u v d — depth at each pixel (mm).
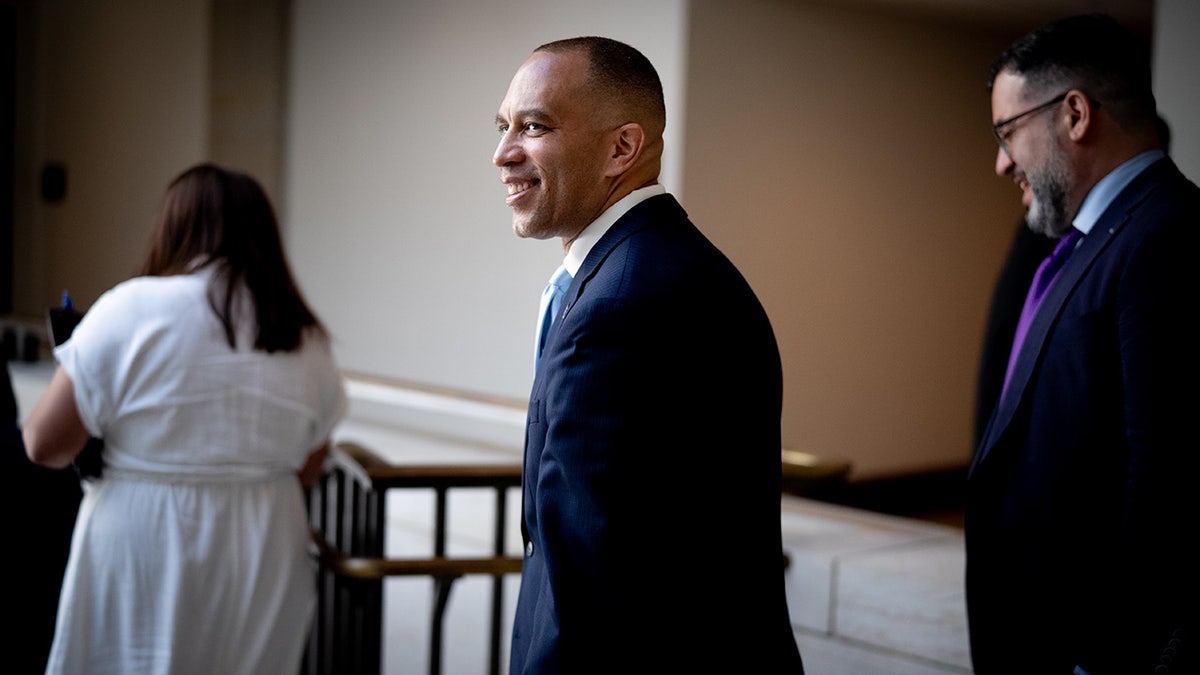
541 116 1564
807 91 6094
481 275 5637
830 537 3193
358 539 3055
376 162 6086
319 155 6367
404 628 3959
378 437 5203
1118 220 1833
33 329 5820
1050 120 1933
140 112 6676
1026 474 1894
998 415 1963
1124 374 1749
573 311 1505
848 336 6547
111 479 2436
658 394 1445
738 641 1498
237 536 2475
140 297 2389
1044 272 2012
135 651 2410
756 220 5891
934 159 7008
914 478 7035
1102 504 1812
